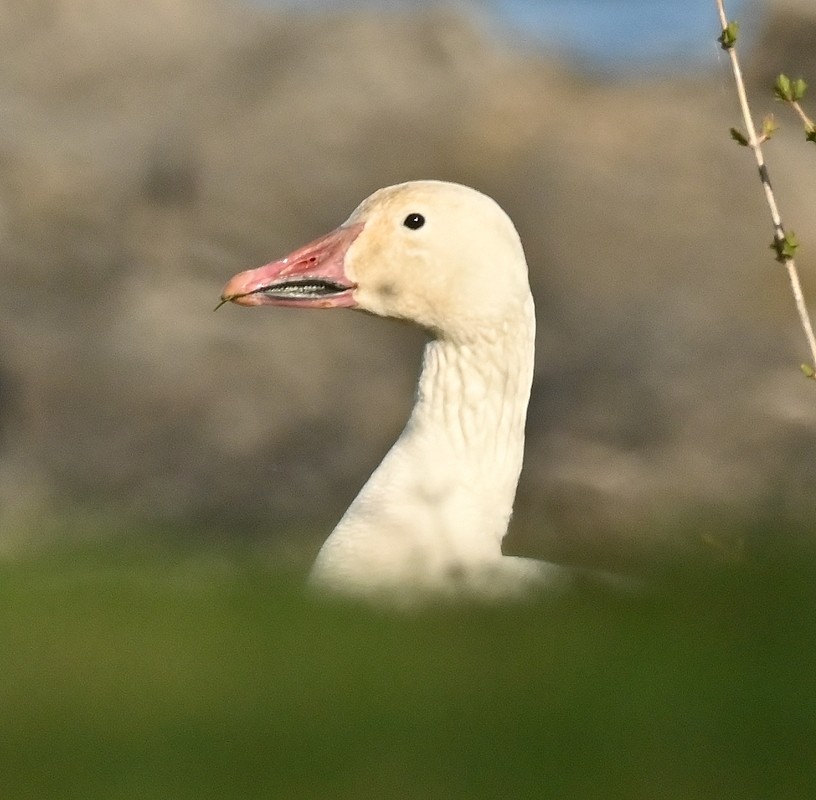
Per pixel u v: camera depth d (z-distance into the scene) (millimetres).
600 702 5527
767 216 25078
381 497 8383
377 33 29969
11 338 21984
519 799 4879
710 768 5051
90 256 24266
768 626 6246
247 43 30266
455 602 7059
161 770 5129
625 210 25391
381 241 8719
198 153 26906
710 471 18375
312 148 27328
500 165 27000
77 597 6840
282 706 5574
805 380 20062
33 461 20688
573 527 16562
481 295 8602
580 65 30469
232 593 6977
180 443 21078
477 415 8594
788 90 9016
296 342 22312
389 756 5148
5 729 5484
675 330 21734
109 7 30875
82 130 28031
